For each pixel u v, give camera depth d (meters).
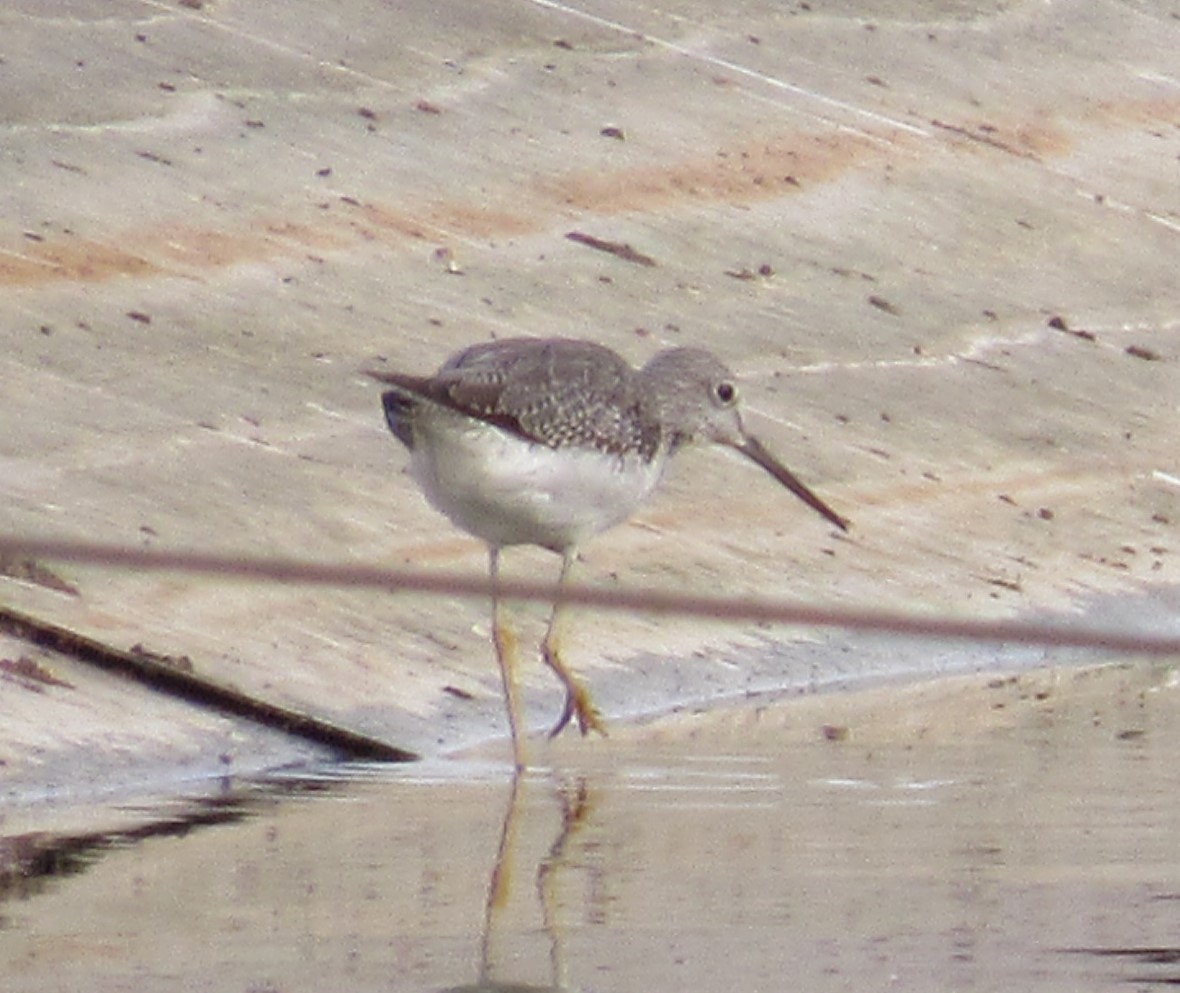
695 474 14.58
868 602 13.69
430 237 16.67
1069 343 17.28
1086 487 15.51
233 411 14.09
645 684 12.62
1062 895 9.11
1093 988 8.02
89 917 8.59
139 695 11.27
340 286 15.84
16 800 10.27
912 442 15.55
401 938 8.45
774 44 20.38
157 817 10.13
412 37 19.16
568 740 11.78
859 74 20.33
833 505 14.62
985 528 14.80
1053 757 11.57
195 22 18.66
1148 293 18.30
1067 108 20.75
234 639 11.88
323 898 8.93
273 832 9.91
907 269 17.77
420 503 13.52
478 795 10.68
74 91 17.41
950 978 8.12
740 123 19.11
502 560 13.13
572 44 19.62
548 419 11.22
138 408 13.93
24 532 12.24
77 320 14.80
